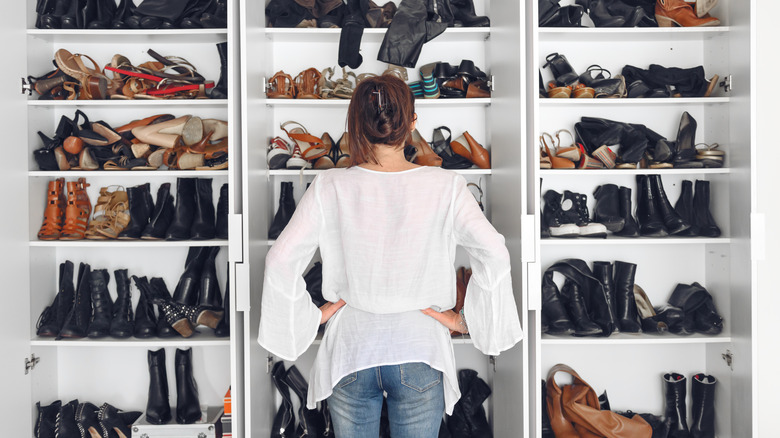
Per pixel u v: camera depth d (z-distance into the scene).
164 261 2.90
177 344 2.56
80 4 2.69
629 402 2.94
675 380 2.79
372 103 1.69
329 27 2.68
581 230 2.70
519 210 2.33
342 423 1.74
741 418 2.54
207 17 2.60
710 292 2.84
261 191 2.57
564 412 2.68
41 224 2.69
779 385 2.94
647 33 2.72
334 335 1.78
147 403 2.76
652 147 2.77
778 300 2.93
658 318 2.70
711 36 2.79
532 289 2.31
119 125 2.88
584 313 2.70
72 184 2.73
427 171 1.73
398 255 1.67
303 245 1.72
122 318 2.65
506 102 2.49
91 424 2.63
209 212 2.75
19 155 2.52
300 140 2.72
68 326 2.59
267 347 1.75
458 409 2.76
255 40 2.47
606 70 2.84
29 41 2.62
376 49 2.90
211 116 2.90
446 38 2.88
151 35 2.71
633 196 2.93
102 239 2.65
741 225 2.52
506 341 1.76
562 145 2.93
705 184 2.75
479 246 1.71
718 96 2.70
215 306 2.64
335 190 1.71
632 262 2.94
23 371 2.52
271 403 2.77
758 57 2.91
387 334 1.69
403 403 1.70
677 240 2.61
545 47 2.91
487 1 2.91
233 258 2.31
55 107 2.83
